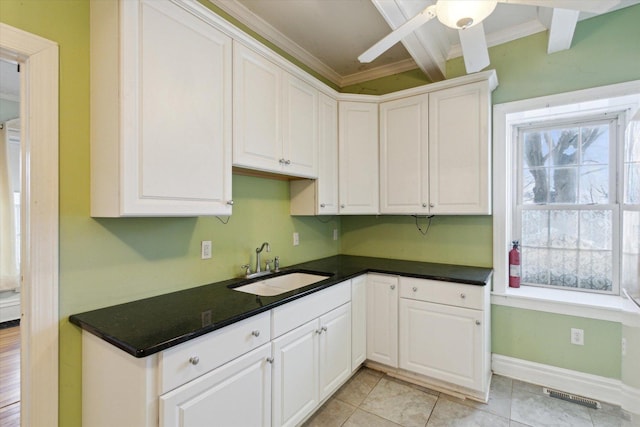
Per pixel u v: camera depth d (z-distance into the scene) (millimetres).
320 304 1934
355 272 2328
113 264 1505
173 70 1412
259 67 1866
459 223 2646
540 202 2625
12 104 3770
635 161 1415
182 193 1446
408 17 1928
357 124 2654
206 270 1947
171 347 1117
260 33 2309
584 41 2168
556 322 2283
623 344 1645
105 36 1326
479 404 2076
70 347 1351
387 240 2998
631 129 1509
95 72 1381
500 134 2438
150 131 1328
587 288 2457
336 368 2090
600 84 2121
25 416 1263
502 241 2457
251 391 1451
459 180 2336
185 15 1463
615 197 2369
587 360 2188
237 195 2166
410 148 2533
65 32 1347
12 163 3777
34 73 1271
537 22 2268
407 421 1913
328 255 3086
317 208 2432
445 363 2174
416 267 2527
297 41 2504
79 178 1385
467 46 1632
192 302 1564
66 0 1351
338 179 2619
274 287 2246
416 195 2506
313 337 1868
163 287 1711
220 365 1309
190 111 1482
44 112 1294
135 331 1190
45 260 1291
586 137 2469
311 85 2318
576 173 2504
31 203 1267
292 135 2127
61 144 1335
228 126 1672
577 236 2490
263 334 1519
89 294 1421
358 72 3057
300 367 1758
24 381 1269
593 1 1231
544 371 2316
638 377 1376
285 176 2363
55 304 1315
